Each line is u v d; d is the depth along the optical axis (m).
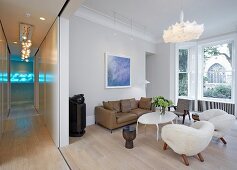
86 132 3.88
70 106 3.59
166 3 3.93
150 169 2.28
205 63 6.33
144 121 3.38
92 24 4.55
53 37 3.33
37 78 7.00
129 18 4.85
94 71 4.63
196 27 3.03
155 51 7.02
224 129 3.09
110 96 5.08
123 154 2.74
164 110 3.86
